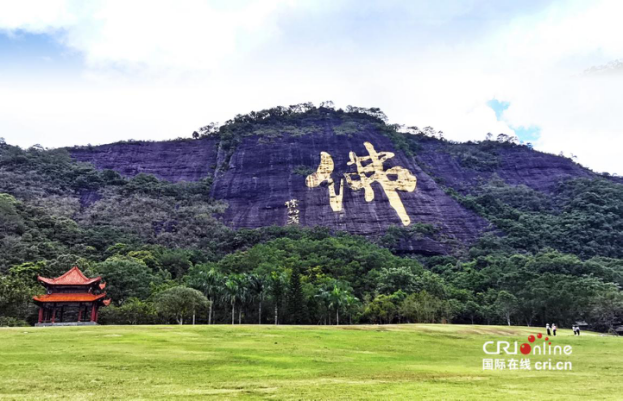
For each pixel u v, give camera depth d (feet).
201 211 641.81
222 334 181.88
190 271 442.91
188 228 599.98
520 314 376.68
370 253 484.74
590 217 632.79
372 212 636.89
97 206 627.87
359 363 126.62
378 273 437.17
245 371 104.78
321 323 361.30
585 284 382.63
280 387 86.22
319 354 141.08
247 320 359.66
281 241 520.42
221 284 330.54
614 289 374.43
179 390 81.82
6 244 427.74
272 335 185.16
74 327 200.64
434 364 131.95
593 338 225.15
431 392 82.99
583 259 563.07
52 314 259.39
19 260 401.70
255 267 438.40
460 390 85.61
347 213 635.25
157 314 305.12
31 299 279.08
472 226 631.97
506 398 77.82
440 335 218.18
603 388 90.38
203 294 317.63
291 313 340.18
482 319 395.55
